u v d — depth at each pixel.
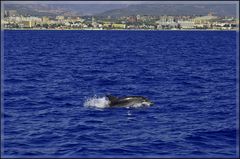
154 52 163.75
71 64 108.62
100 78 78.81
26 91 61.81
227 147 33.81
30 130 38.72
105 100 52.56
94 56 139.62
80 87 66.88
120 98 50.44
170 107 50.25
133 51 168.38
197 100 55.69
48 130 38.69
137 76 83.12
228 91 64.12
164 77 82.31
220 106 51.38
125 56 141.12
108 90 64.69
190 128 39.66
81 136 36.91
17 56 132.75
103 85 69.69
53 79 76.31
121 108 48.81
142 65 108.44
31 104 51.47
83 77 80.12
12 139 35.75
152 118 44.09
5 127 39.62
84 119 43.44
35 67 98.69
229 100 55.78
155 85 70.56
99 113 46.41
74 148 33.41
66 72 88.88
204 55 149.62
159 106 50.56
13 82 71.19
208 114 46.47
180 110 48.66
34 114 45.75
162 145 34.31
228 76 84.94
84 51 165.88
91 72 89.50
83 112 46.97
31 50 164.25
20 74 83.12
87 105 50.75
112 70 94.19
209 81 76.81
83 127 40.03
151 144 34.56
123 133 37.97
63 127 39.97
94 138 36.28
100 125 40.84
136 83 72.81
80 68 98.12
